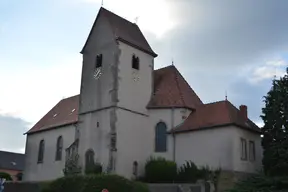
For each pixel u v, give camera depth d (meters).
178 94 40.88
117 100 38.16
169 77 43.34
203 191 34.00
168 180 36.03
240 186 33.19
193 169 36.12
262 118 36.41
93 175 28.02
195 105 40.97
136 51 41.47
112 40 40.31
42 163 47.75
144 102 40.78
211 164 35.47
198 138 37.03
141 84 41.00
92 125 39.62
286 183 31.30
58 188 28.61
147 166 37.56
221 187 34.16
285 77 36.59
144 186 29.20
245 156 36.19
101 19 42.50
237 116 37.34
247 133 37.28
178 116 39.47
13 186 34.22
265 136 35.84
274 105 35.34
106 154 37.09
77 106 48.44
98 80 40.56
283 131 34.47
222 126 35.69
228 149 34.84
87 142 39.59
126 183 27.92
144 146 39.56
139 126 39.59
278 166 33.59
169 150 38.56
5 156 83.44
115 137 37.06
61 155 45.06
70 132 44.59
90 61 42.28
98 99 39.88
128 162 37.59
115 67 39.06
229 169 34.31
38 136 50.00
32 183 32.56
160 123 40.03
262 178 33.16
